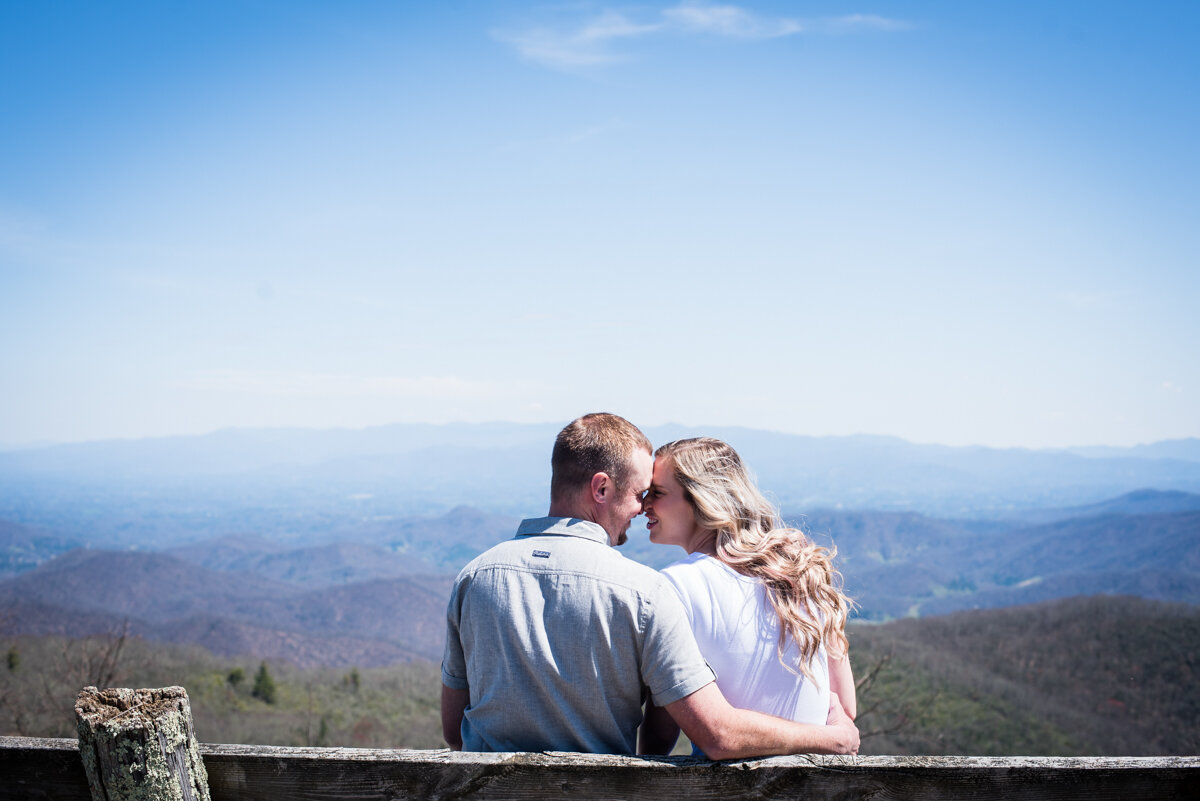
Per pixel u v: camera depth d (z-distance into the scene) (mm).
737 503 1904
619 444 1805
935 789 1354
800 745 1580
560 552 1711
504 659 1670
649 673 1600
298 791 1391
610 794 1375
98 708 1340
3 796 1397
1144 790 1348
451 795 1373
